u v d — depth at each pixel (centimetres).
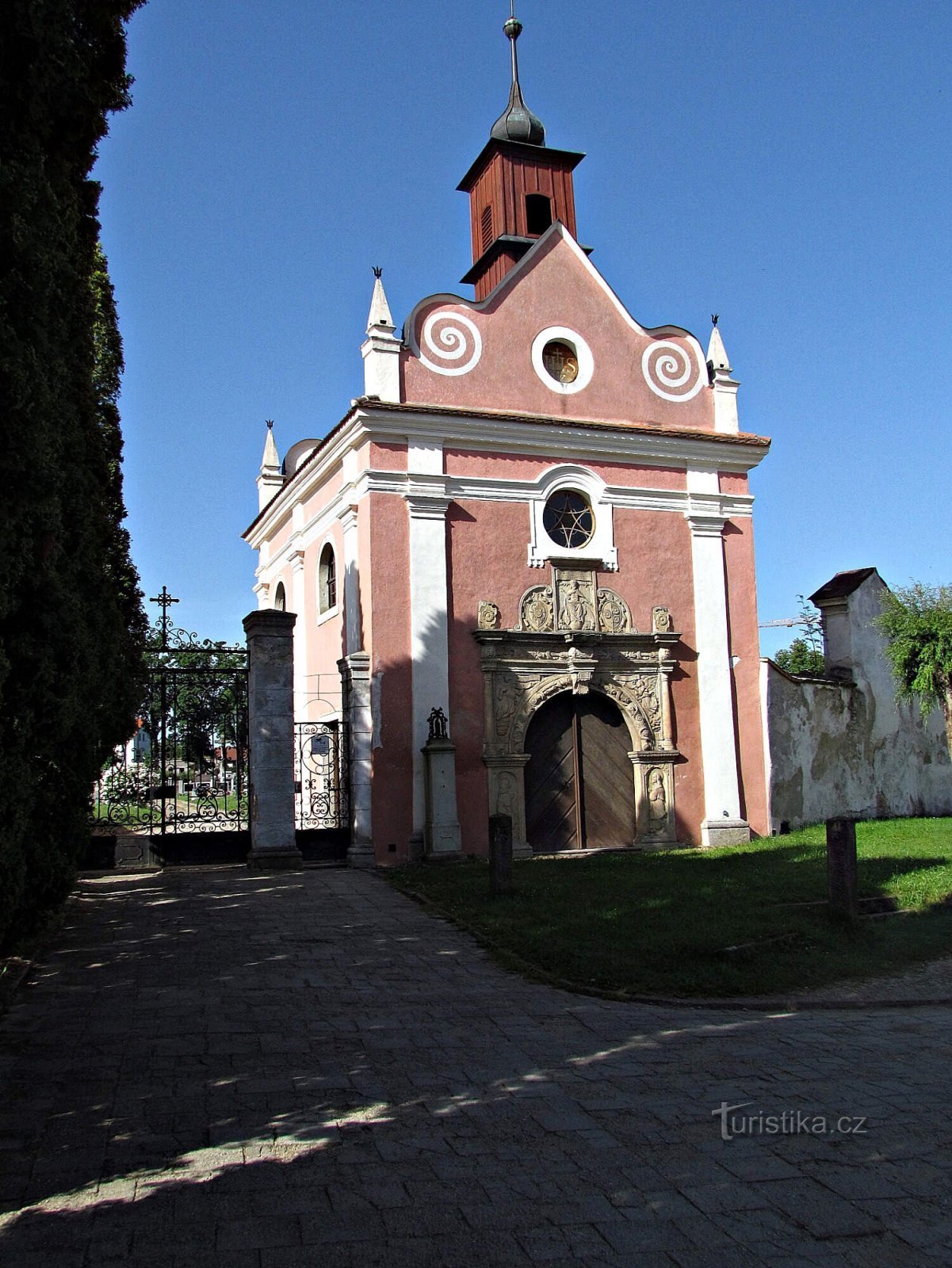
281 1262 456
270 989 953
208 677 1772
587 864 1738
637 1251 467
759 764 2205
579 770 2050
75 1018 848
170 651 1739
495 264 2456
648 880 1477
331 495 2191
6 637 793
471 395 2064
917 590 2495
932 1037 848
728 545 2252
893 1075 733
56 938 1147
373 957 1095
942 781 2656
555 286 2173
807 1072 736
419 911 1350
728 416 2288
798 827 2262
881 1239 480
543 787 2027
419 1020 868
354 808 1831
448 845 1839
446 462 2011
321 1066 737
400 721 1889
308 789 2022
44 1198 518
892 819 2447
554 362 2170
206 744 1761
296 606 2419
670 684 2141
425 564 1948
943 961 1112
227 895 1441
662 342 2259
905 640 2438
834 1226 492
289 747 1734
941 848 1752
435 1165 561
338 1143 591
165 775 1719
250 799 1725
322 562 2275
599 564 2100
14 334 679
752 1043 816
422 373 2031
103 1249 467
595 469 2138
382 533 1931
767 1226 492
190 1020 847
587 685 2038
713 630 2188
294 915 1307
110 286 1719
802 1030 861
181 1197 520
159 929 1209
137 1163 562
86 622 1091
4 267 708
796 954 1084
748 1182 541
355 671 1880
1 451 677
